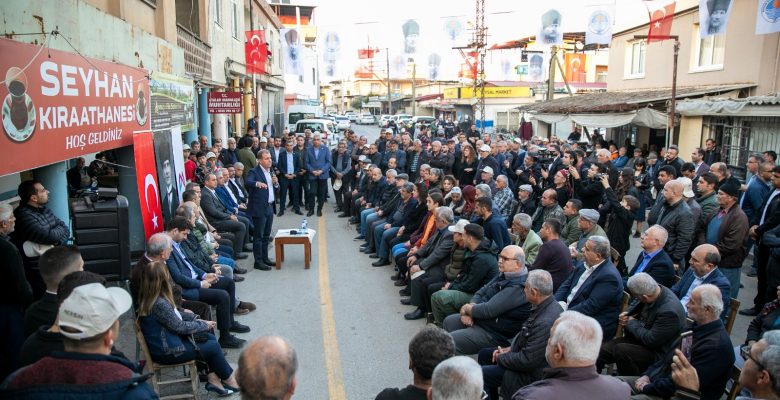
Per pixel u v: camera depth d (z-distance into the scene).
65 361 2.68
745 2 14.17
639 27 19.66
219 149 14.06
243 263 9.86
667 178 8.34
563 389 3.29
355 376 5.72
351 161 14.93
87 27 7.13
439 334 3.44
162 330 4.88
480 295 6.02
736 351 4.95
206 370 5.42
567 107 19.27
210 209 9.76
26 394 2.56
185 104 11.99
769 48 13.49
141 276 4.93
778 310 5.04
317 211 14.48
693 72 16.52
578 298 5.51
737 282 7.09
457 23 14.77
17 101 4.77
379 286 8.66
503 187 10.00
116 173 9.47
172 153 9.08
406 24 14.79
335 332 6.84
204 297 6.29
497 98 39.06
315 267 9.69
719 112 13.27
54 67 5.50
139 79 8.46
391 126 36.97
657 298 4.90
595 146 17.47
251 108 26.05
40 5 5.82
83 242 5.73
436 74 20.97
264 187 9.41
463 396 2.82
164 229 8.27
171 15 11.87
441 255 7.10
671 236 7.06
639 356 4.92
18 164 4.78
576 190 9.41
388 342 6.55
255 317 7.32
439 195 8.20
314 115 31.70
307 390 5.43
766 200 7.52
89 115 6.39
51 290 3.90
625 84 21.00
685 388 3.98
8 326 4.40
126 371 2.76
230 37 20.25
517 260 5.45
